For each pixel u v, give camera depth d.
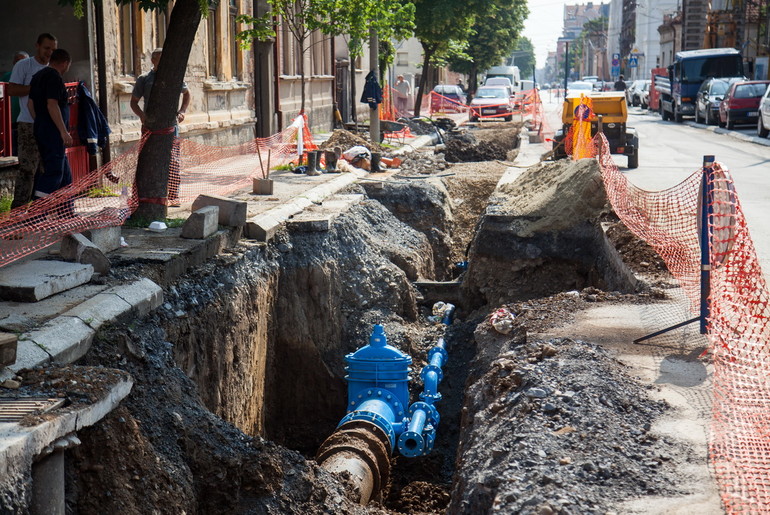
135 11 14.90
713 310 6.84
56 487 4.73
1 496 4.13
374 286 13.14
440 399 10.71
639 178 18.97
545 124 38.97
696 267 9.48
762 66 48.34
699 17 70.25
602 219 12.99
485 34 59.56
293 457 6.81
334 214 13.34
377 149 23.02
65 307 6.65
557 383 5.88
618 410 5.50
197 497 6.15
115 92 14.09
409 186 17.17
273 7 20.23
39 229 8.34
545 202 13.88
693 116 45.84
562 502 4.21
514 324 8.40
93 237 8.35
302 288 11.80
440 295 14.59
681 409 5.54
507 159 26.69
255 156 18.52
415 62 61.25
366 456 8.24
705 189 6.90
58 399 5.00
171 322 7.84
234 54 20.73
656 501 4.27
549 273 13.30
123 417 5.64
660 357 6.68
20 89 8.97
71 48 12.87
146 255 8.52
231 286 9.62
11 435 4.39
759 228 12.41
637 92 63.00
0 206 10.20
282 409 11.67
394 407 9.86
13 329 6.01
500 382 6.38
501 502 4.43
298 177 16.61
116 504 5.30
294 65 26.00
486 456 5.34
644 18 100.88
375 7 21.22
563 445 4.96
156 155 10.41
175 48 10.23
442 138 32.00
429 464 10.52
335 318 12.27
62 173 8.96
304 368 11.64
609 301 8.63
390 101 35.19
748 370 5.94
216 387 8.84
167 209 11.43
